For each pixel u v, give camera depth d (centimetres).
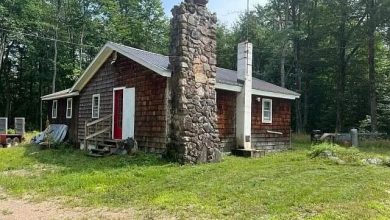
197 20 1166
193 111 1116
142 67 1322
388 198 657
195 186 754
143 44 3922
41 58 3488
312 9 3152
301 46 3216
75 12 3481
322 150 1177
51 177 910
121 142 1288
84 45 3434
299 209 584
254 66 3694
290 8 3384
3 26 3077
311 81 3331
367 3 2678
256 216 554
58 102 2162
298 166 986
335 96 3127
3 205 670
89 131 1650
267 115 1659
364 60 3056
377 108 2783
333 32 3023
